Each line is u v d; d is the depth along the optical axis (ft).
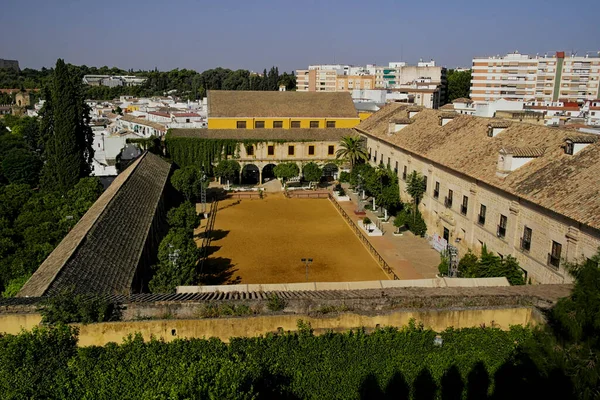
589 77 543.80
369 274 155.22
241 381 62.08
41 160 313.73
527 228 124.88
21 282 118.21
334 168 302.45
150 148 280.72
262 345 76.07
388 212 220.64
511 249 130.93
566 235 109.70
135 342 74.18
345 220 215.72
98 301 75.66
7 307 74.38
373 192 218.38
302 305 79.41
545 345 69.51
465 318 81.05
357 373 76.95
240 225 207.72
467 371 78.59
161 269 114.52
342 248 179.93
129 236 127.95
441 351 79.05
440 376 78.23
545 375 67.51
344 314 78.74
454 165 159.74
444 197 169.89
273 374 74.90
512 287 93.56
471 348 79.56
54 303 74.54
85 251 106.93
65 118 231.09
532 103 442.91
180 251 121.70
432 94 526.98
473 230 150.30
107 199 149.89
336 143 291.79
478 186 146.82
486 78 568.82
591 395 62.59
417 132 209.97
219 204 243.19
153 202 167.02
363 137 274.98
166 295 86.12
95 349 73.00
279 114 310.86
